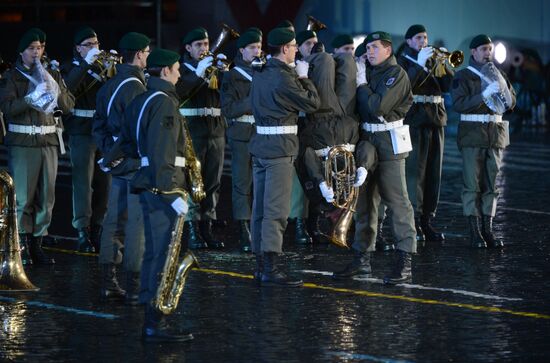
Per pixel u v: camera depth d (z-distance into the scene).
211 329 27.12
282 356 24.75
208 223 39.41
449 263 35.41
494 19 81.00
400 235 32.44
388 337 26.28
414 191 39.59
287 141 32.09
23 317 28.44
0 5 90.88
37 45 35.03
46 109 34.53
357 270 33.19
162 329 25.92
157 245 26.05
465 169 38.41
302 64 32.03
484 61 38.28
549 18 85.44
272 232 32.12
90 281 33.03
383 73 32.34
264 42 70.38
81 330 27.11
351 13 73.44
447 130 85.38
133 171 28.20
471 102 37.88
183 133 26.09
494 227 42.50
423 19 76.06
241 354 24.94
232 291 31.39
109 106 29.72
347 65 32.69
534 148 73.00
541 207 47.59
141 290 27.33
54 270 34.72
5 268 31.83
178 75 26.80
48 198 35.84
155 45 86.62
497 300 30.09
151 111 25.75
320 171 32.47
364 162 32.03
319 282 32.66
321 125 32.53
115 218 30.23
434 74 39.19
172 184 25.59
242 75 37.69
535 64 87.12
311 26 40.62
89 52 35.88
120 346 25.64
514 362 24.30
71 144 38.19
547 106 89.25
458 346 25.50
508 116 87.81
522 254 37.03
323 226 42.38
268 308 29.27
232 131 38.66
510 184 55.22
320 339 26.12
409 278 32.62
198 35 38.81
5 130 36.03
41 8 90.06
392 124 32.56
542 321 27.78
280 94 31.77
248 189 38.69
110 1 88.06
